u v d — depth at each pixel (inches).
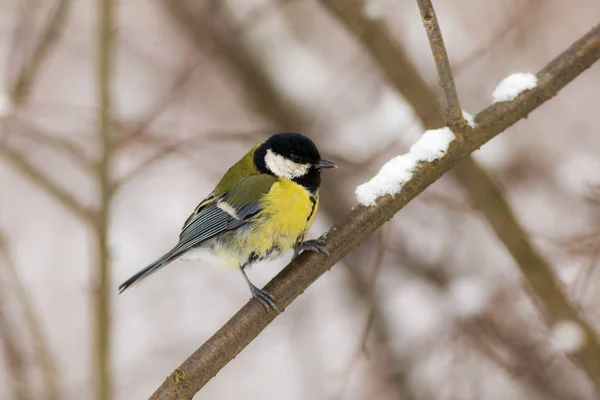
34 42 459.2
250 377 527.8
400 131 474.6
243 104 585.3
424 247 471.5
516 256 337.7
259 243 309.6
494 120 235.5
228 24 538.3
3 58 524.4
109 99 356.8
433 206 472.1
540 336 381.4
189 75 511.5
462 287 409.4
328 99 543.8
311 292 528.4
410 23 532.4
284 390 513.7
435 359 427.2
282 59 560.7
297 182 307.9
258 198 306.3
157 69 606.9
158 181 625.0
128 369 521.0
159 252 578.9
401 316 463.5
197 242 317.4
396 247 466.0
